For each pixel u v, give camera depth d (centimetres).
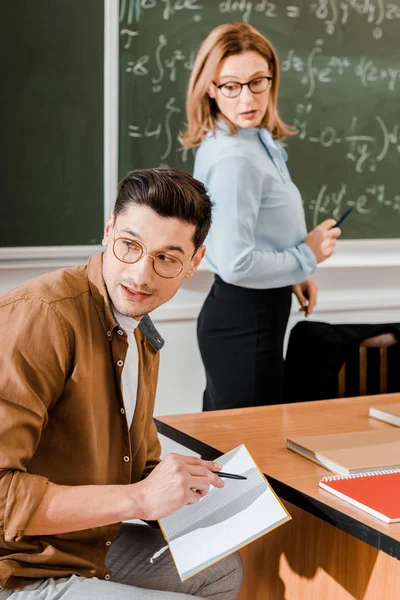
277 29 293
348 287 319
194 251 131
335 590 146
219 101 238
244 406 240
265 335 238
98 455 134
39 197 262
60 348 124
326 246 244
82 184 268
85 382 128
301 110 302
